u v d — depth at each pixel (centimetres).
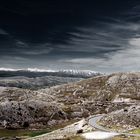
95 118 18662
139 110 15400
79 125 16438
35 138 16788
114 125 14812
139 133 12725
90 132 13512
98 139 11988
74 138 12862
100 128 14575
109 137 12169
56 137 15050
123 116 15388
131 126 14088
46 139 15188
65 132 15938
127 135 12312
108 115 17150
